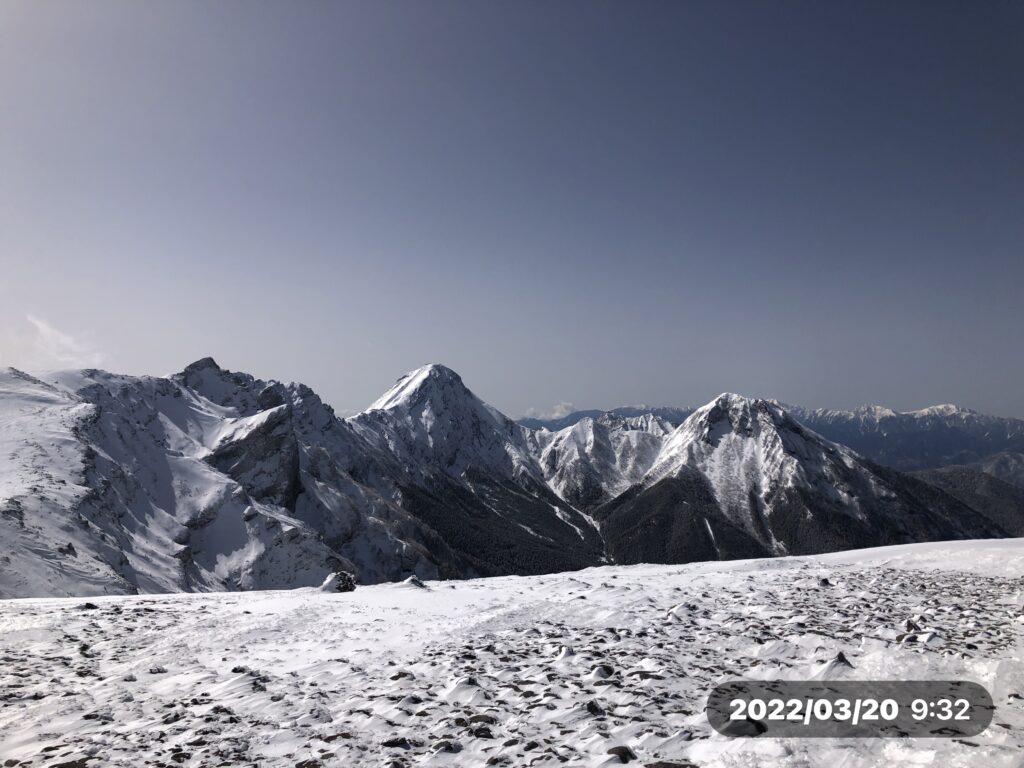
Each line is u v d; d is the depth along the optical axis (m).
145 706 11.04
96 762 8.40
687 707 9.86
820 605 19.05
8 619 18.67
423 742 9.02
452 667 13.18
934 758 7.01
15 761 8.49
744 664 12.42
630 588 23.81
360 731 9.52
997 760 6.76
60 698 11.39
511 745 8.59
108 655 14.97
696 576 29.09
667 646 14.21
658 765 7.54
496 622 18.38
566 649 13.88
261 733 9.55
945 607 18.09
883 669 11.13
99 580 50.72
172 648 15.69
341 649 15.66
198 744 9.05
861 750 7.54
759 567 35.59
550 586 26.33
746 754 7.62
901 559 35.38
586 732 8.90
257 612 20.91
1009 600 19.08
